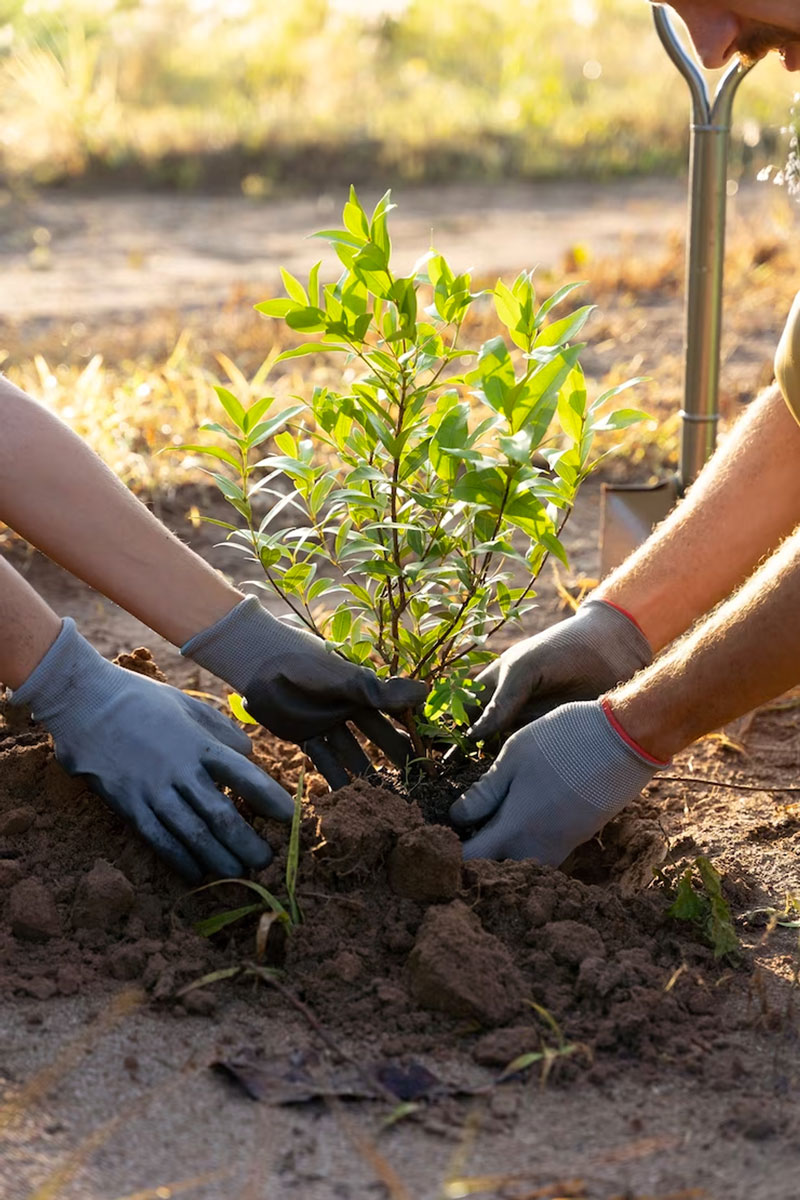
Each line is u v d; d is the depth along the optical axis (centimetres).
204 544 369
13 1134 150
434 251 209
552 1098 160
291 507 386
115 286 757
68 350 565
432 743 230
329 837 193
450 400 215
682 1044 169
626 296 661
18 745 231
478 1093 160
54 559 220
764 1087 162
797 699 287
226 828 196
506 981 177
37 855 203
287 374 530
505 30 1559
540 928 189
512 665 226
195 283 759
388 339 206
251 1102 158
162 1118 154
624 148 1223
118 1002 173
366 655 227
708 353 315
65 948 186
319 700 218
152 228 973
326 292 208
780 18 175
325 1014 175
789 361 196
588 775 200
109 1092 158
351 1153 149
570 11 1625
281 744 258
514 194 1113
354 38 1527
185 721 204
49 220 998
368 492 221
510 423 204
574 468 220
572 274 705
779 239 722
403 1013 175
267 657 217
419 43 1545
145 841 198
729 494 227
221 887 194
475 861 198
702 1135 153
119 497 221
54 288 751
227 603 223
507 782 208
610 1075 164
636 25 1590
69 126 1169
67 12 1410
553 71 1421
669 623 232
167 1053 166
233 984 181
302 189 1136
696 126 301
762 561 229
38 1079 159
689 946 190
